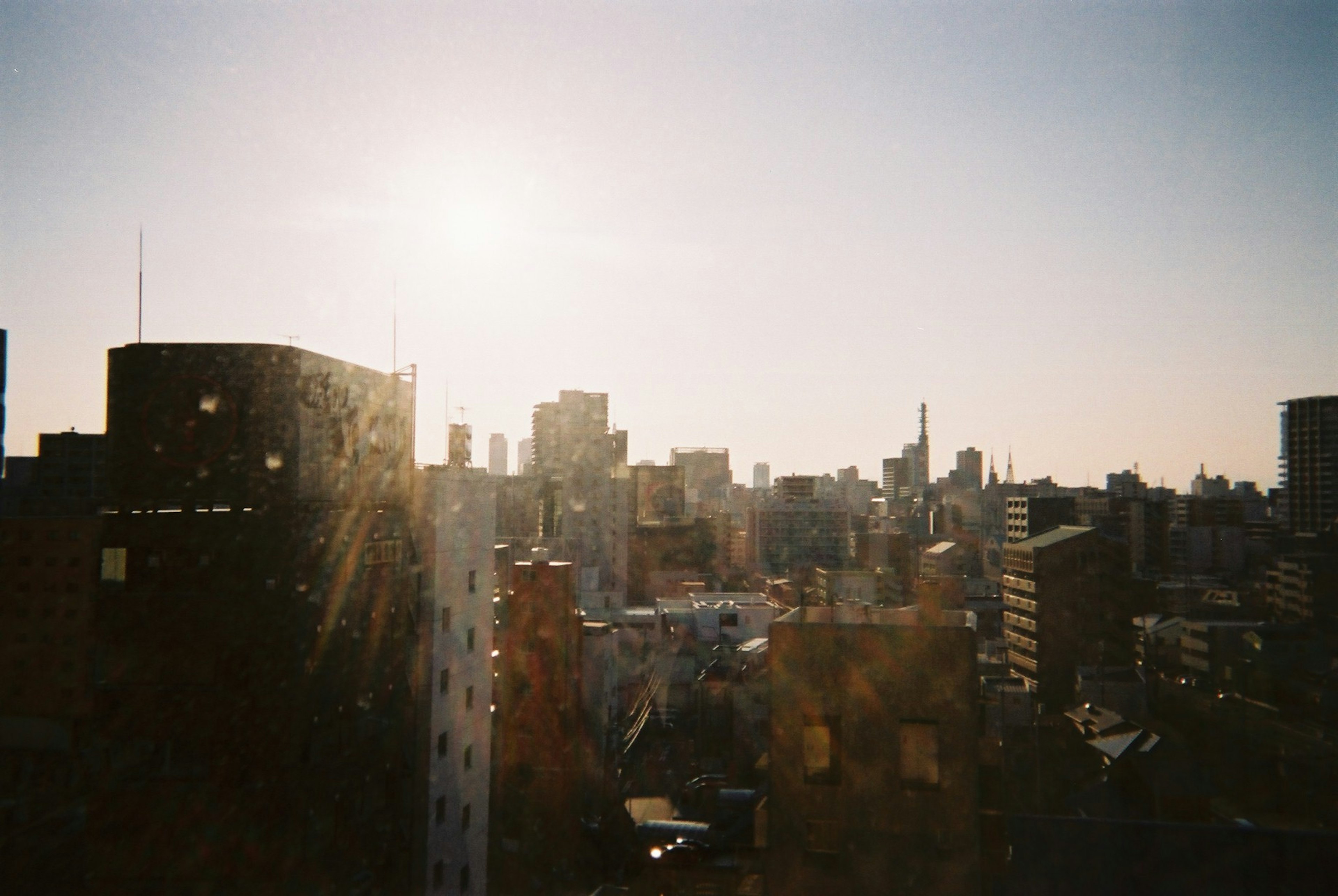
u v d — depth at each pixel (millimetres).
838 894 20469
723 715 61719
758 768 56062
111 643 24797
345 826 27109
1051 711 71812
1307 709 63406
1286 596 97000
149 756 24406
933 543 166250
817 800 20891
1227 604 93875
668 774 61125
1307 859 16156
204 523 24844
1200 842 16703
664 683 78125
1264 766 52500
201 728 24297
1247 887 16219
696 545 165125
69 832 39781
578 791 46625
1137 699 64250
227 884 23891
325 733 26156
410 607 32531
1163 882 16531
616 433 170000
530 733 45750
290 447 25484
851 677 21141
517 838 44750
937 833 20250
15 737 47438
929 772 20594
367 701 28875
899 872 20297
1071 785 48750
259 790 24219
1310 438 181625
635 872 44312
